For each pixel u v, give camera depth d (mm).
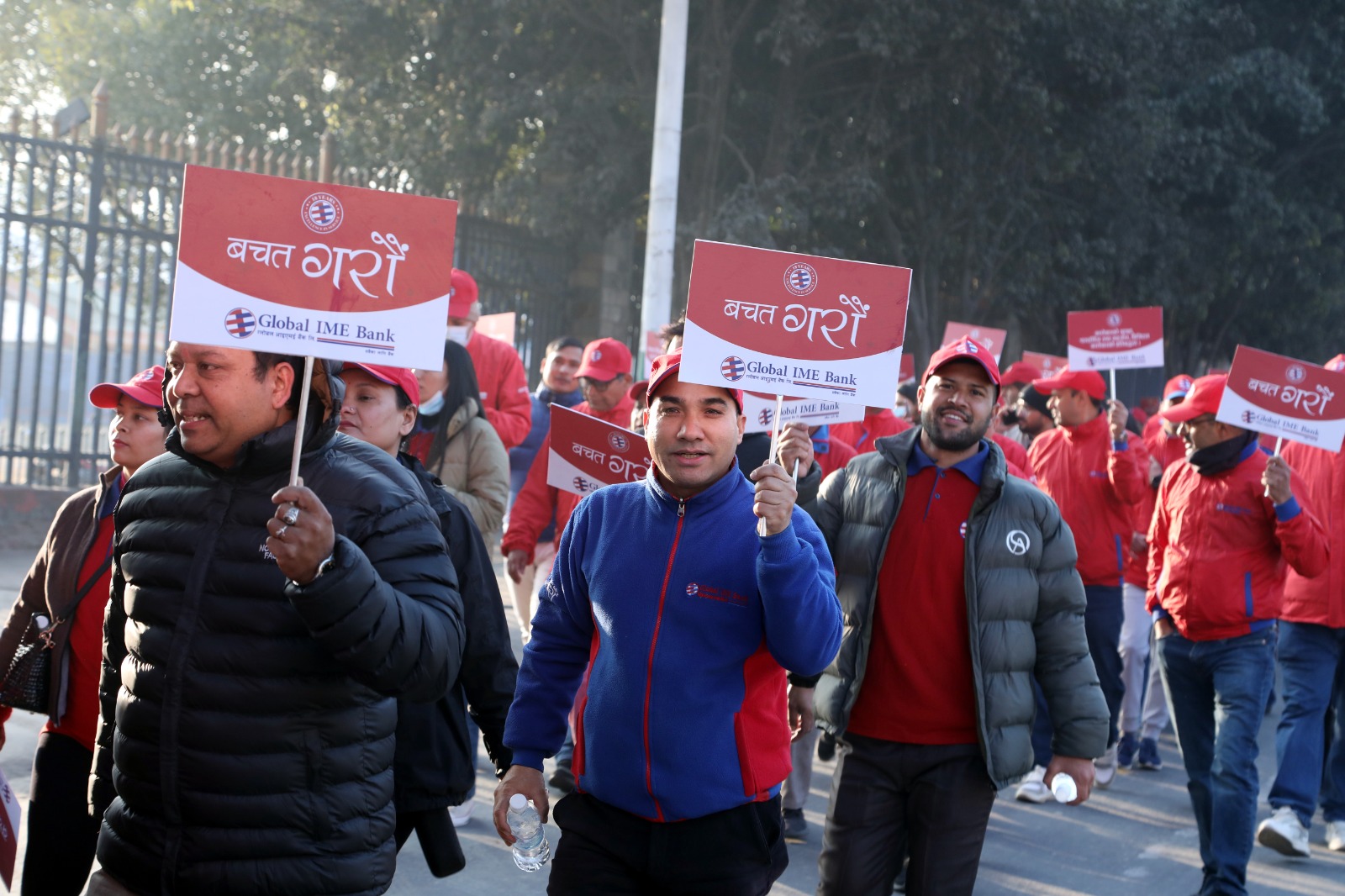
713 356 3156
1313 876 6086
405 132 19047
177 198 12852
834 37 17094
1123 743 8117
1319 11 23531
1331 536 6430
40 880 3627
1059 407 7422
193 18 21641
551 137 16812
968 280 20141
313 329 2406
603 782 3084
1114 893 5652
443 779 3596
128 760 2521
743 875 3027
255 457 2516
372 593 2363
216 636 2469
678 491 3141
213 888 2453
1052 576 3969
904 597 3939
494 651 3596
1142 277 22062
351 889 2521
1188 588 5543
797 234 17562
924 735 3887
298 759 2469
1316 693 6473
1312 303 27297
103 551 3619
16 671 3623
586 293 17141
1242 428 5574
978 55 17266
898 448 4090
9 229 12086
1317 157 24531
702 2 16766
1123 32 18391
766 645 3064
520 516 6711
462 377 5562
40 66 23484
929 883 3836
